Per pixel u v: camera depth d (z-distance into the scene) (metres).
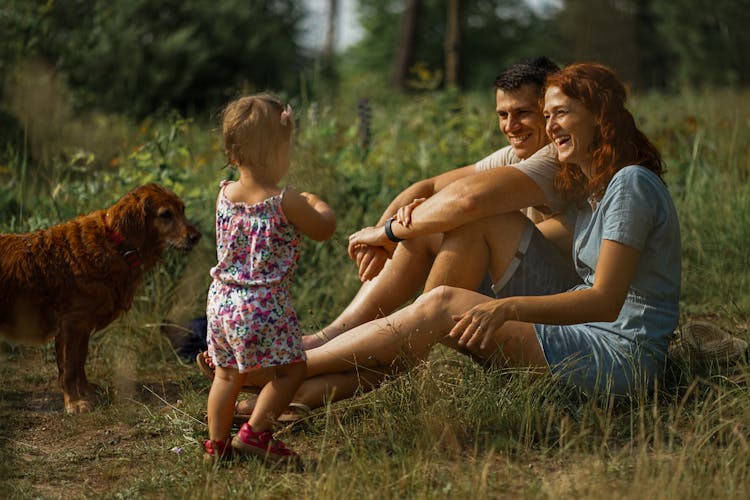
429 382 3.65
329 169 6.44
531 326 3.56
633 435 3.44
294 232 3.26
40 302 4.14
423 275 4.04
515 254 3.81
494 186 3.71
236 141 3.24
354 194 6.30
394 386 3.69
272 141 3.23
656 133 8.10
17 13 9.16
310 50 17.14
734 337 4.38
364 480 3.07
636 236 3.35
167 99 13.73
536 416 3.45
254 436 3.27
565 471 3.16
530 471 3.18
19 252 4.11
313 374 3.64
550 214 4.03
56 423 3.96
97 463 3.48
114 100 12.80
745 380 3.71
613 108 3.54
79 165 7.04
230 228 3.25
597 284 3.36
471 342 3.29
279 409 3.28
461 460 3.31
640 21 25.19
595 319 3.35
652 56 24.94
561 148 3.62
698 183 6.77
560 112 3.57
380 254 4.01
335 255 6.00
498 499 2.97
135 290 4.32
